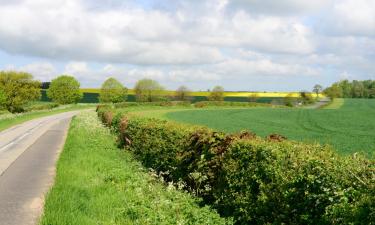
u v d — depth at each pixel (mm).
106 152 21578
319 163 7605
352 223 6203
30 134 36531
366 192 6285
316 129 46562
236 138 11227
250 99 166125
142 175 15211
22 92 86500
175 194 12195
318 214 7199
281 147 9375
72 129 35281
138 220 9594
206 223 9555
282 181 8273
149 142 17594
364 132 42375
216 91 141625
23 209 11359
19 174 16750
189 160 13422
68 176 14312
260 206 8961
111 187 13148
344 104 139375
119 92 125250
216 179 11555
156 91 131375
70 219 9445
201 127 14484
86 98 189125
